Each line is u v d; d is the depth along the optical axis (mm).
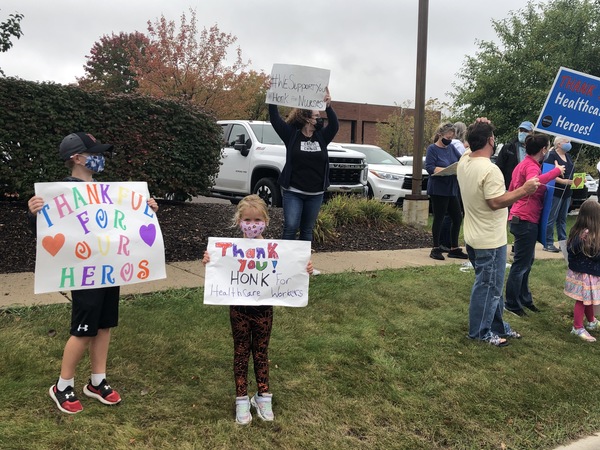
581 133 5195
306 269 3229
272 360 3840
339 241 8266
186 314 4473
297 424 3092
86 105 7828
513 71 17766
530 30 17984
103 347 3113
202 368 3633
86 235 2959
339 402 3373
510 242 9211
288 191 5469
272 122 5348
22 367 3396
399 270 6598
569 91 5094
